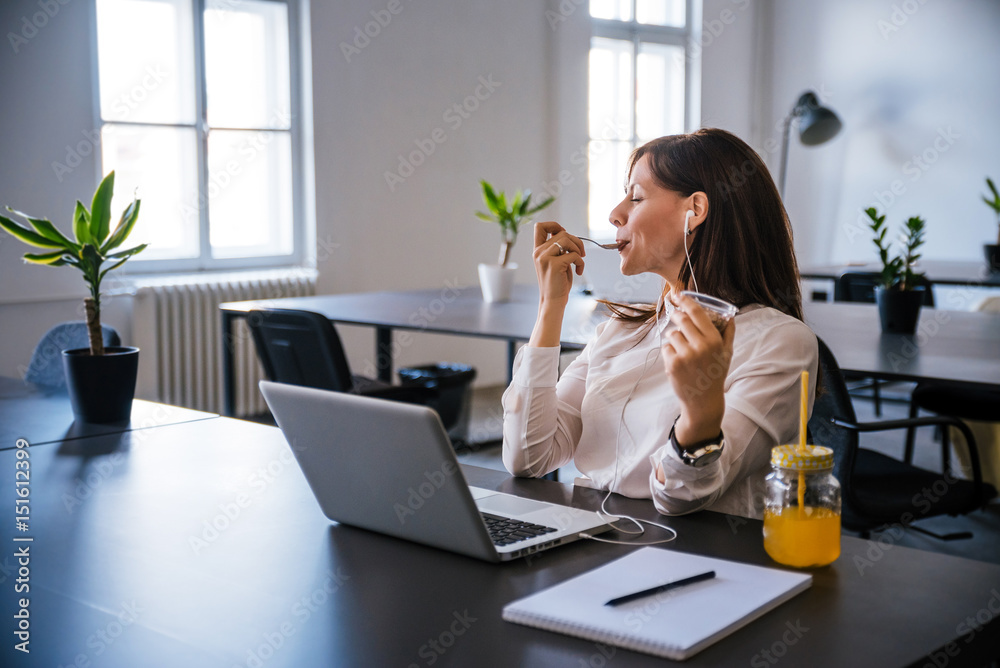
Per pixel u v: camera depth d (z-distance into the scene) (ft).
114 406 6.35
